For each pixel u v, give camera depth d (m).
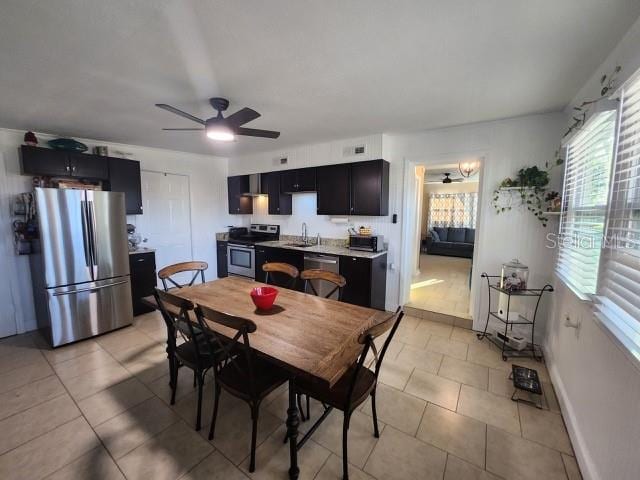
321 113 2.81
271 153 4.78
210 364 1.93
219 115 2.36
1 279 3.19
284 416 1.99
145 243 4.46
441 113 2.81
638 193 1.31
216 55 1.75
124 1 1.27
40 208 2.79
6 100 2.40
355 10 1.34
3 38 1.54
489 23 1.44
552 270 2.84
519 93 2.32
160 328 3.41
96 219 3.13
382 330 1.43
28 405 2.08
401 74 1.99
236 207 5.40
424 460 1.64
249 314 1.96
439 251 8.60
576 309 1.95
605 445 1.35
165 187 4.64
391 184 3.81
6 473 1.56
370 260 3.49
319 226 4.63
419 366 2.59
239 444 1.75
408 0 1.28
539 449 1.72
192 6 1.31
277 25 1.46
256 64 1.85
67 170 3.38
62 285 2.94
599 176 1.77
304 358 1.40
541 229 2.90
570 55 1.73
